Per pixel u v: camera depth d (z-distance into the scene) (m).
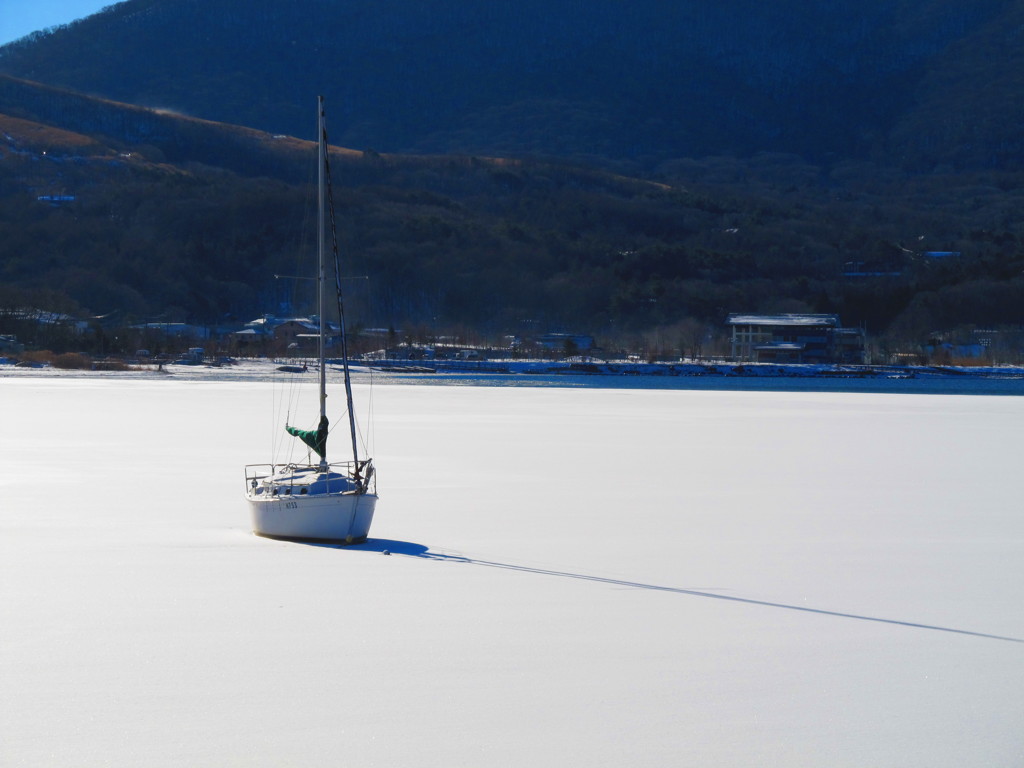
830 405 158.38
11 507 52.38
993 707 25.69
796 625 32.25
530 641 30.22
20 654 28.70
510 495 58.41
